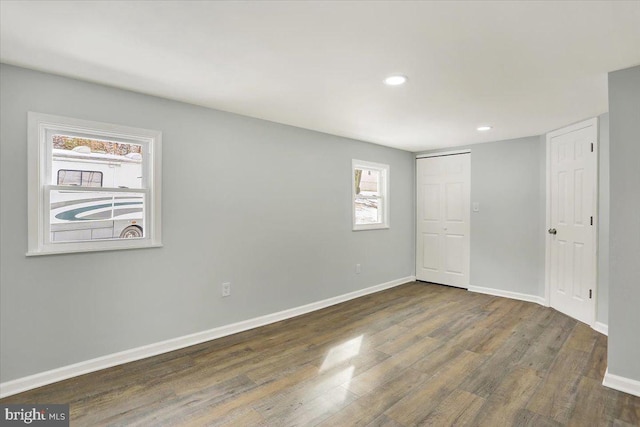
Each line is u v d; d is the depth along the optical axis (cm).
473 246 489
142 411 201
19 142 220
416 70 226
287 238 374
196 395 218
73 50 198
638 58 207
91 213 254
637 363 220
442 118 347
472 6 154
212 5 153
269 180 356
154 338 278
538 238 429
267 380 237
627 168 222
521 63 215
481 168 479
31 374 225
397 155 526
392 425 189
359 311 397
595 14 159
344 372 249
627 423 190
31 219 224
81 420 192
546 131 405
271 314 358
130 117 264
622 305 225
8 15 160
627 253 223
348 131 407
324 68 224
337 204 431
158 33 179
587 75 234
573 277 368
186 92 269
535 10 157
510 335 321
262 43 190
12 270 218
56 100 232
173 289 288
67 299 238
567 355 277
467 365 260
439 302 433
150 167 277
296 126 381
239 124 331
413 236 555
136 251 268
